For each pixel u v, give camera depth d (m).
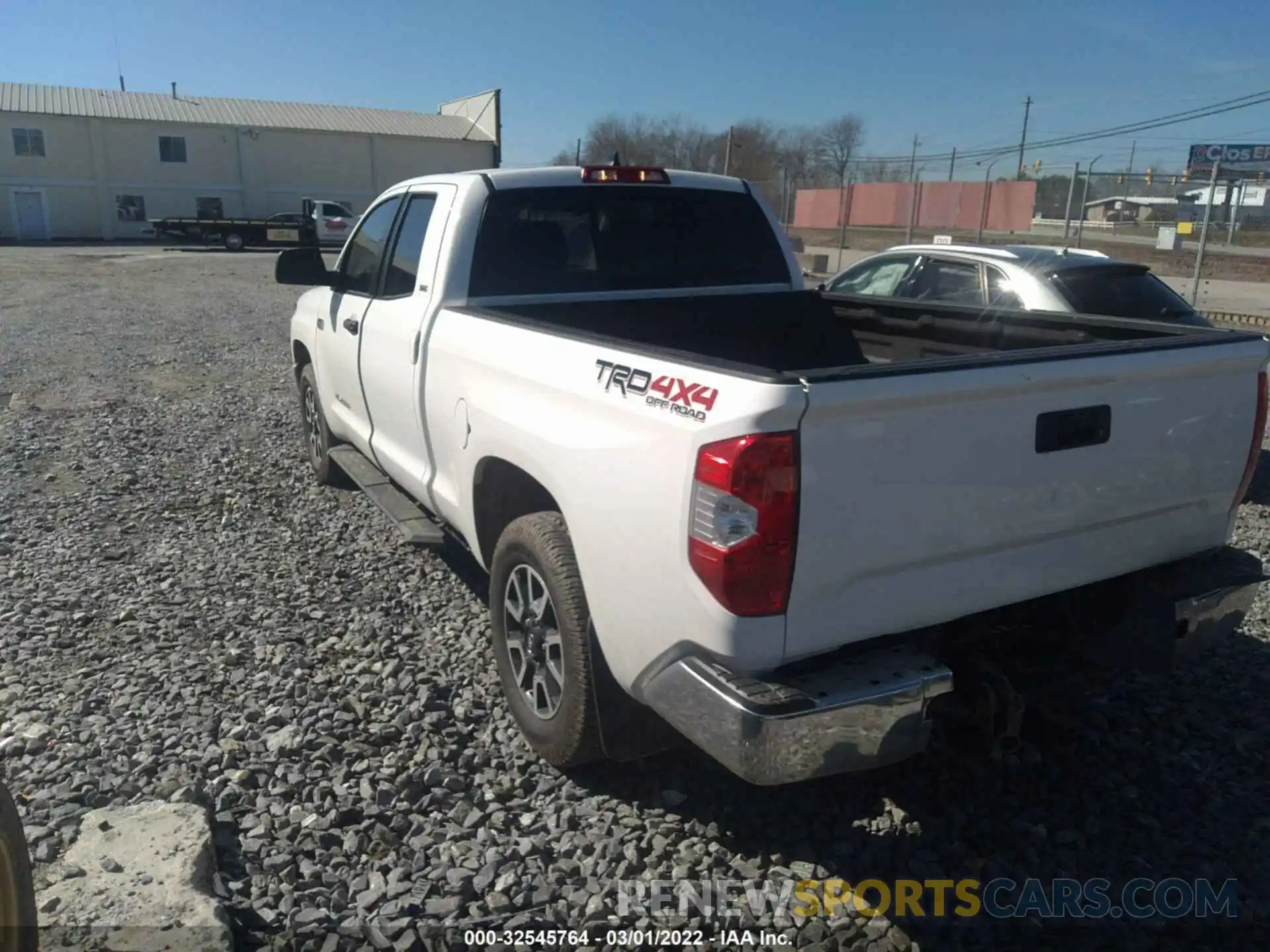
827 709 2.38
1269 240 39.28
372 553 5.33
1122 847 3.06
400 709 3.73
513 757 3.46
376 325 4.80
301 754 3.43
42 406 9.04
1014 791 3.32
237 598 4.74
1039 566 2.79
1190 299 18.59
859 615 2.51
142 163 47.75
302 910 2.74
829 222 27.58
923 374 2.42
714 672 2.48
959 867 2.97
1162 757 3.52
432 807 3.18
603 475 2.79
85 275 25.11
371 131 52.09
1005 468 2.61
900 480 2.45
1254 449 3.18
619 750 3.11
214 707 3.74
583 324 4.37
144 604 4.66
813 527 2.37
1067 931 2.72
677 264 4.72
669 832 3.07
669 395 2.58
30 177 45.62
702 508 2.41
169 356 12.02
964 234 25.69
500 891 2.81
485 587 4.89
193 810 3.09
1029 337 3.93
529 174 4.44
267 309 17.83
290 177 50.88
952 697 2.84
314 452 6.63
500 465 3.59
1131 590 3.10
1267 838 3.10
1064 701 3.14
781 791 3.29
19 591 4.80
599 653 3.01
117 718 3.66
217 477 6.71
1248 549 5.45
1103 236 34.91
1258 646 4.33
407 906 2.75
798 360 4.80
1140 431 2.85
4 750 3.43
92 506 6.09
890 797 3.27
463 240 4.25
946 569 2.61
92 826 3.00
